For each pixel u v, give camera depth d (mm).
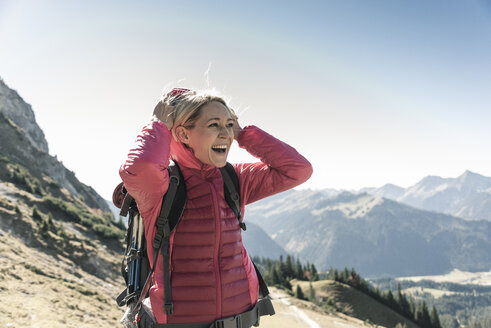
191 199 2244
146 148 1973
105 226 63781
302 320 47031
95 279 37125
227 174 2457
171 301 2072
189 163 2303
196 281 2146
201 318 2107
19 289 17219
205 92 2230
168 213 2146
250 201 2562
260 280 2500
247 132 2482
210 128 2178
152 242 2166
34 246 40781
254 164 2623
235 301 2217
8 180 68438
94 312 18078
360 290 143375
